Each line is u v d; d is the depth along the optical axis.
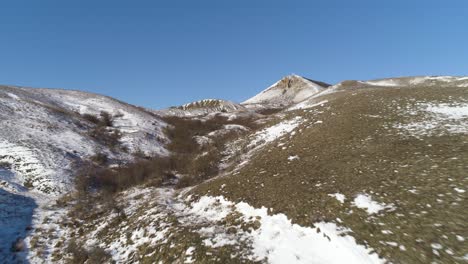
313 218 10.13
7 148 21.11
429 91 24.81
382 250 7.86
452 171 10.84
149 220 12.69
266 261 8.52
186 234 10.59
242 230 10.76
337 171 13.36
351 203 10.38
